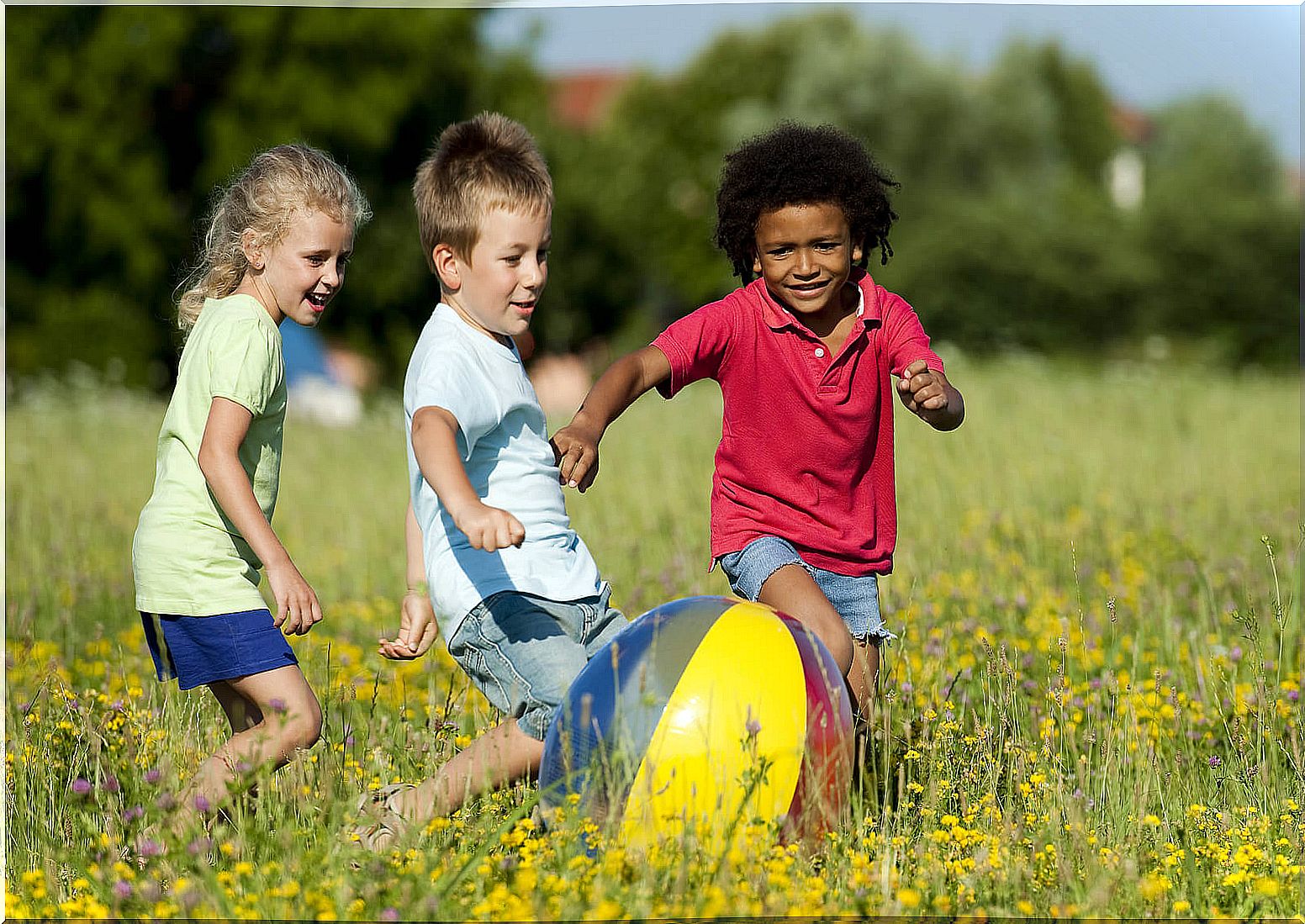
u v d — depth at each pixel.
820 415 11.52
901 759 10.86
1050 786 10.26
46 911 8.61
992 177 124.88
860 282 11.95
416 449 9.55
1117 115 165.75
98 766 10.33
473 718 12.76
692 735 8.79
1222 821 10.13
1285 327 111.69
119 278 84.44
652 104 149.00
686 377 11.41
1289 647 14.38
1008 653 14.40
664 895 8.18
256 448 10.70
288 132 82.38
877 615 11.95
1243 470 28.36
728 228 11.73
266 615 10.49
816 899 8.15
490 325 10.48
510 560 10.04
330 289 11.06
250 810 9.80
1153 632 15.68
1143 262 114.44
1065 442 31.09
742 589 11.48
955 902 8.54
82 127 80.75
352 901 8.26
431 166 10.57
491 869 8.84
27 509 24.30
